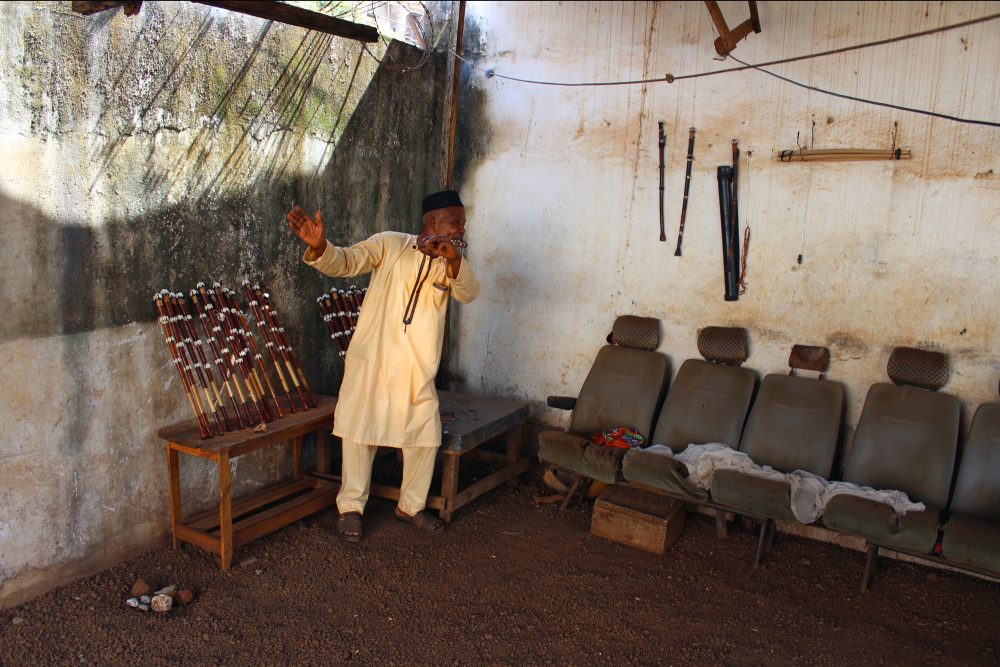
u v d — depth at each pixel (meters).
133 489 3.24
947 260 3.59
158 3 3.09
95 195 2.95
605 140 4.48
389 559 3.46
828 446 3.66
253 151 3.63
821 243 3.89
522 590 3.25
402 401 3.52
